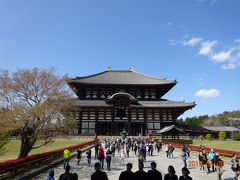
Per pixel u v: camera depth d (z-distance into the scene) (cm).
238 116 18525
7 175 2014
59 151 3431
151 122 8538
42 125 3052
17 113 2797
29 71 3120
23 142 3066
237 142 6681
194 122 17038
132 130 8638
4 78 3023
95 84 9106
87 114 8369
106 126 8644
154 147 5269
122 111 8569
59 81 3212
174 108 8588
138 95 9550
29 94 3017
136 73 10956
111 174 2409
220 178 2162
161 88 9725
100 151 2692
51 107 3028
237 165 2014
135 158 3716
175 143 5850
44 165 2702
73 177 1129
